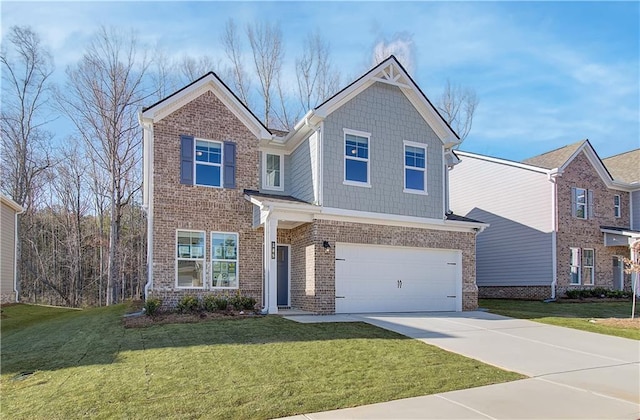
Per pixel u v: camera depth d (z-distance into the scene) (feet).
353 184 50.06
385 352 29.63
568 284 75.66
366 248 50.31
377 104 52.80
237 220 50.93
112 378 23.54
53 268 114.01
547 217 75.56
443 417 18.99
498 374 26.27
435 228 54.49
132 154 98.78
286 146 56.24
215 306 44.91
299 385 22.53
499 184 84.33
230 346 30.01
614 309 62.34
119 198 93.50
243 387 22.07
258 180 53.01
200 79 50.21
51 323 48.96
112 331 36.11
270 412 19.11
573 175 78.79
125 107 93.25
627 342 37.24
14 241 74.33
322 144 49.03
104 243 105.40
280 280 53.57
